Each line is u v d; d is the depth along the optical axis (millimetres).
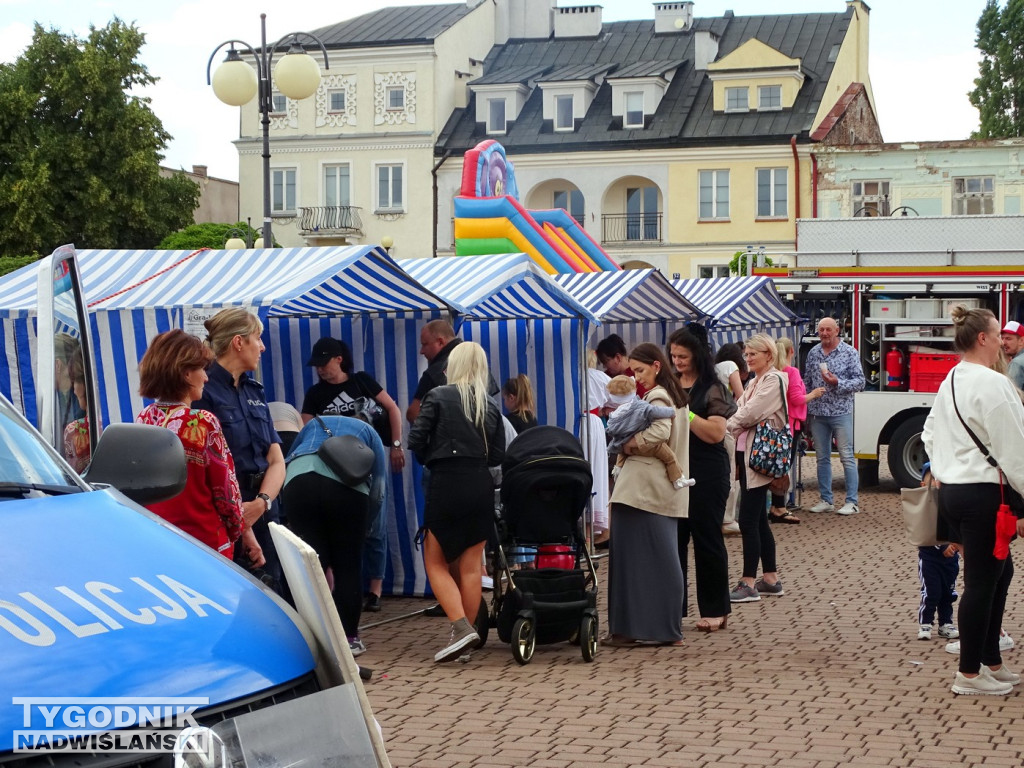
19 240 49625
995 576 6961
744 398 10266
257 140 54719
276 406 8664
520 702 7020
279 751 2854
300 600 3330
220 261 9680
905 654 8164
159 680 2754
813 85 50281
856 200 47906
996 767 5828
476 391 7984
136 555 3234
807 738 6297
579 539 8297
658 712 6801
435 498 7902
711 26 54781
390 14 56438
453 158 52969
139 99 51625
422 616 9711
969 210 46469
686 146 49750
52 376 5000
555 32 56844
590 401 12906
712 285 16484
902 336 17062
